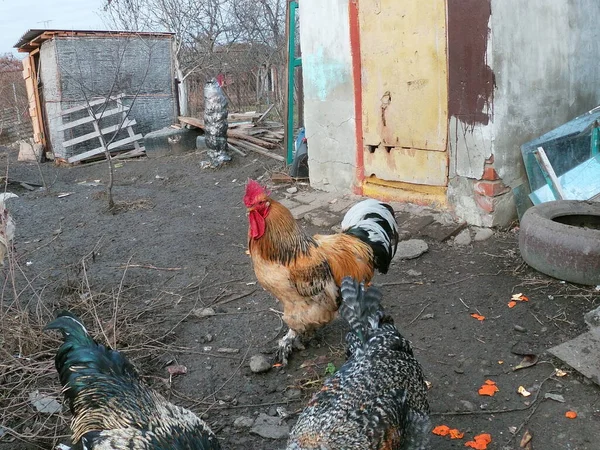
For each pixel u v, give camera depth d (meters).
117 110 7.88
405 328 2.74
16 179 7.14
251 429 2.09
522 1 3.54
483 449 1.90
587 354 2.30
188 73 9.97
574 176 3.63
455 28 3.62
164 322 2.93
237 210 4.88
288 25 5.36
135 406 1.67
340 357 2.52
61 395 2.30
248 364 2.52
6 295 3.31
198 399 2.29
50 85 8.10
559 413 2.06
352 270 2.47
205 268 3.63
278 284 2.37
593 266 2.88
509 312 2.80
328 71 4.62
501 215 3.77
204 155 7.11
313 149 4.99
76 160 8.03
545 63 3.78
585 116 3.75
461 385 2.27
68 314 2.00
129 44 8.13
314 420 1.51
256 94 12.10
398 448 1.53
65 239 4.39
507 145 3.68
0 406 2.27
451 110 3.79
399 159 4.26
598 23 4.15
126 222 4.73
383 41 4.11
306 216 4.43
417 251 3.56
